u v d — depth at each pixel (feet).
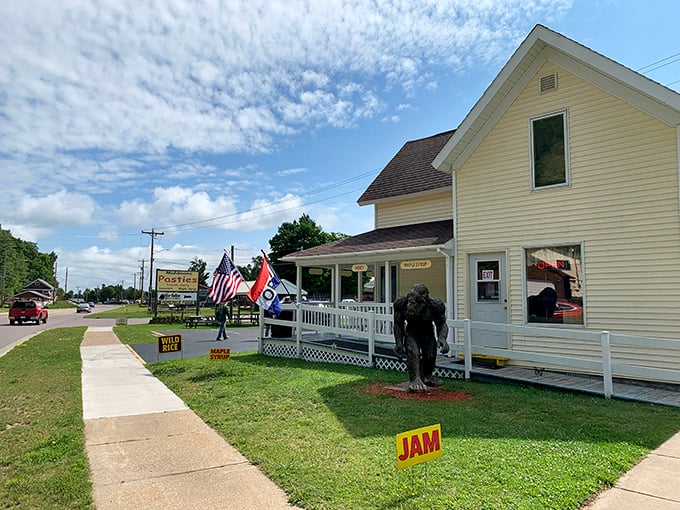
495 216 36.37
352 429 19.03
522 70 34.81
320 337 49.44
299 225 178.60
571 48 31.01
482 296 37.35
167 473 15.15
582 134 32.14
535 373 31.32
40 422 21.74
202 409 23.77
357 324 42.09
